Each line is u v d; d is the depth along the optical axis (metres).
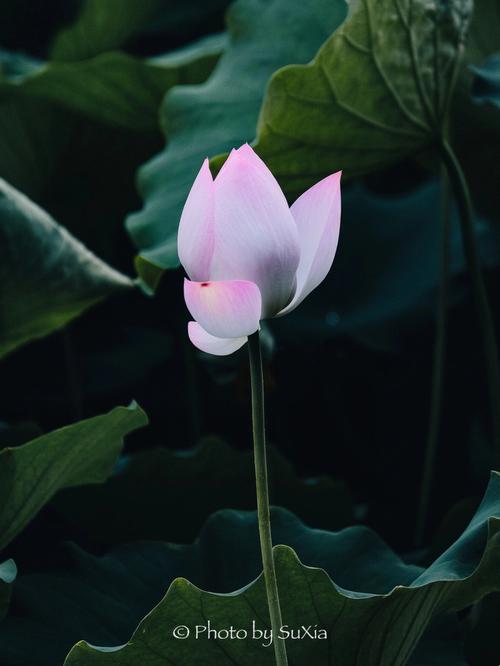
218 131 2.32
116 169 3.43
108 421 1.92
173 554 2.04
